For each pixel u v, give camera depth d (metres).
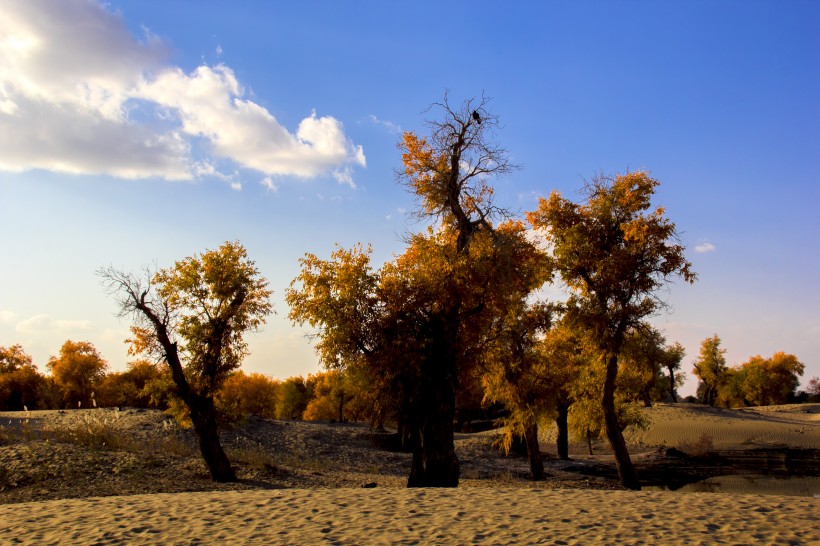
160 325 26.23
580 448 61.94
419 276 25.52
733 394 122.81
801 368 118.25
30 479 24.16
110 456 27.95
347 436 49.47
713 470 43.59
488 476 38.62
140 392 27.77
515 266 26.31
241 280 27.52
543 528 11.12
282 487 25.81
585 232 31.30
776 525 10.99
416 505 14.04
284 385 115.38
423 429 24.81
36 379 88.94
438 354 25.23
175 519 12.84
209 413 26.73
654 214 30.64
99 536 11.32
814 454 50.62
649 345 32.12
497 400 35.44
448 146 26.30
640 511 12.67
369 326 25.45
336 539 10.66
